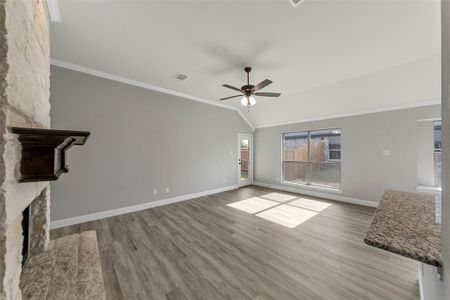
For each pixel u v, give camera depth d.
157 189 4.19
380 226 0.99
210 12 1.91
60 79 2.99
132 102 3.78
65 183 3.05
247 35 2.28
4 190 0.69
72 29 2.19
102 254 2.28
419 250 0.74
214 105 5.41
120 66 3.16
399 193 1.63
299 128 5.42
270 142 6.18
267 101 5.16
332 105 4.39
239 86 4.03
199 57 2.82
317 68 3.12
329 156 5.19
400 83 3.28
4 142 0.69
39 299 1.20
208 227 3.07
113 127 3.54
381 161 3.99
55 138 0.87
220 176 5.61
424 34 2.21
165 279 1.86
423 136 3.57
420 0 1.72
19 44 0.88
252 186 6.40
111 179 3.53
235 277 1.89
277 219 3.43
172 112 4.44
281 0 1.75
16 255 0.82
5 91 0.69
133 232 2.87
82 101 3.20
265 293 1.68
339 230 2.96
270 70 3.21
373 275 1.91
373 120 4.09
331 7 1.82
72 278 1.39
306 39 2.34
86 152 3.25
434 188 3.44
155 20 2.04
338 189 4.72
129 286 1.77
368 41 2.37
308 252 2.34
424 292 1.34
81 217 3.20
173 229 2.99
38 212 1.75
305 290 1.71
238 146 6.18
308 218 3.47
